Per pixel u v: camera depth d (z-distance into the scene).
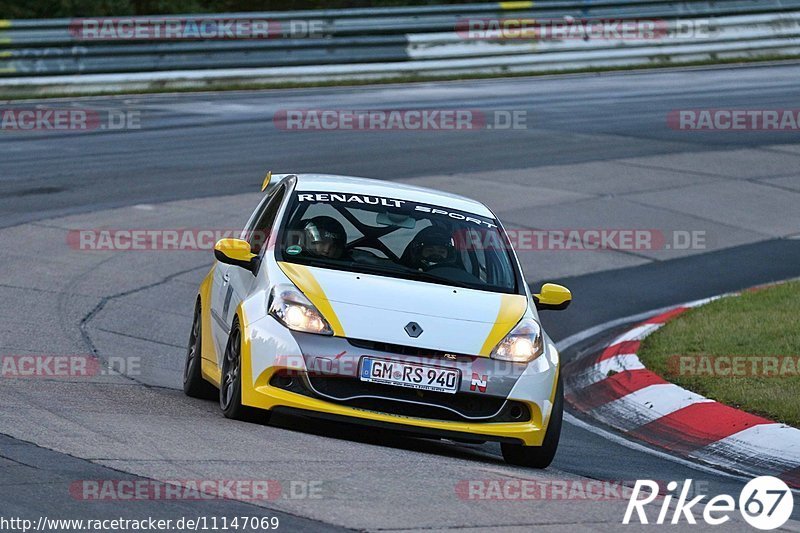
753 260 58.47
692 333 41.28
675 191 69.56
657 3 109.06
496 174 69.88
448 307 25.52
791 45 114.06
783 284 49.97
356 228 27.80
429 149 74.94
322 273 26.00
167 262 49.19
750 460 29.08
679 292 52.47
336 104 87.38
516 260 28.69
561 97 94.19
